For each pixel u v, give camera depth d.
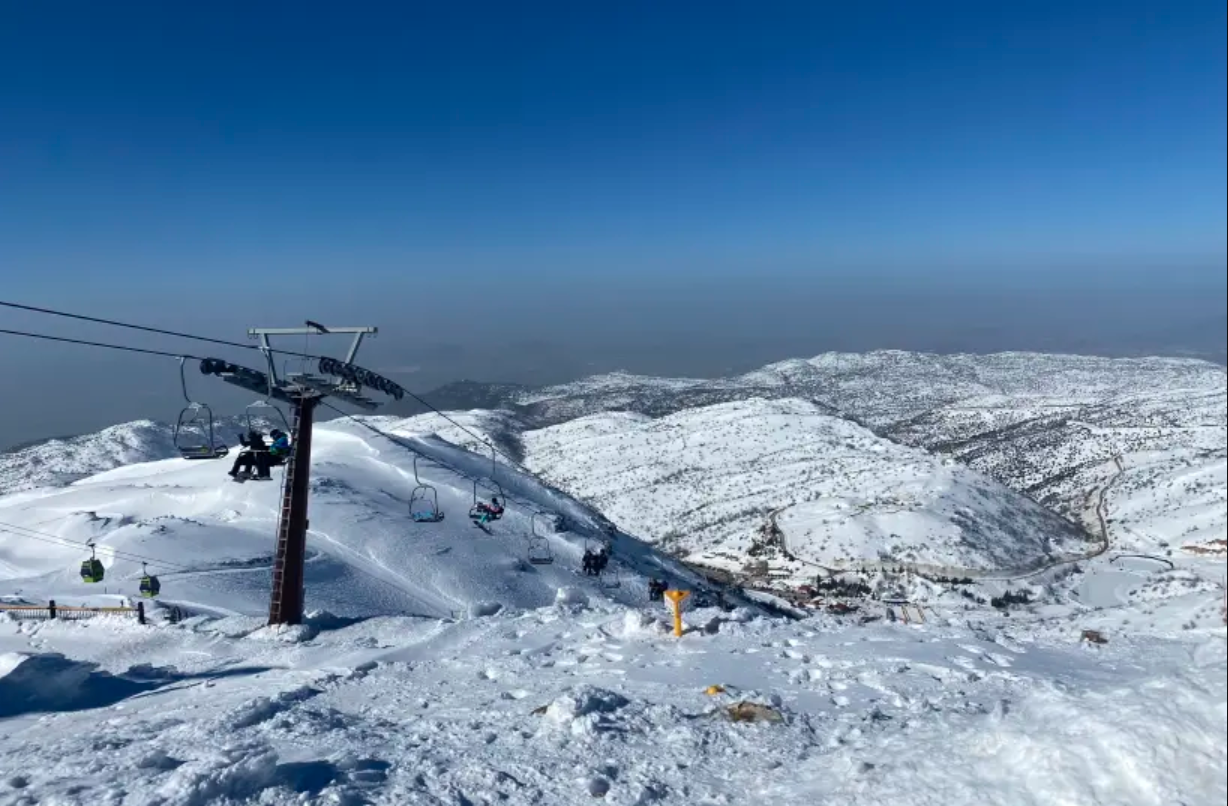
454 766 6.80
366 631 15.76
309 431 18.06
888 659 9.82
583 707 8.05
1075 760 4.39
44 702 11.95
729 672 9.91
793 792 5.65
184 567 40.09
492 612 16.91
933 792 4.78
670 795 6.08
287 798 5.99
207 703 10.72
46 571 41.94
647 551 76.19
